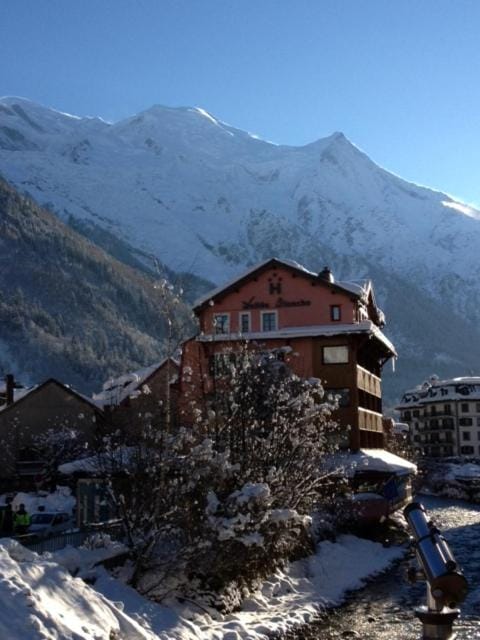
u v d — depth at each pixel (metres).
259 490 22.80
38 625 14.85
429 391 162.25
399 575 34.34
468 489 91.12
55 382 69.50
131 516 23.33
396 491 53.38
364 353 58.72
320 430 32.97
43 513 42.88
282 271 57.00
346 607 27.67
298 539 31.47
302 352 54.72
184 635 20.28
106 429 28.52
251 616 24.67
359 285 64.25
